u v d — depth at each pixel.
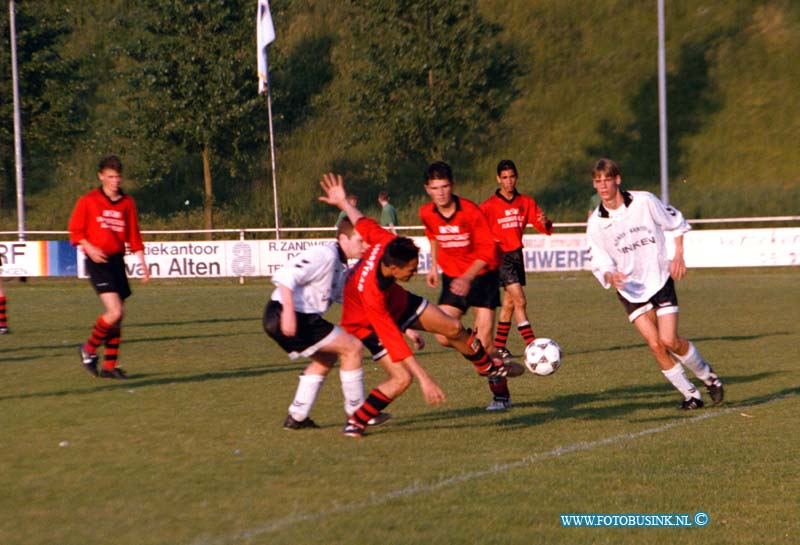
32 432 13.23
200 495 9.84
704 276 46.88
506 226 21.77
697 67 69.50
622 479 10.52
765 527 8.87
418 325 13.73
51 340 25.31
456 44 58.97
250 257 46.97
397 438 12.87
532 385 17.69
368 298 12.20
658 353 14.84
